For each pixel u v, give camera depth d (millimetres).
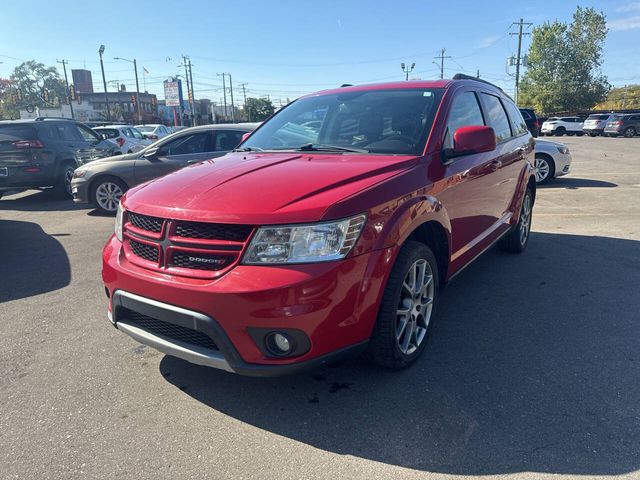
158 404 2893
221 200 2658
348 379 3088
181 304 2574
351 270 2549
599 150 22500
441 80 4168
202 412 2807
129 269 2832
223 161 3525
